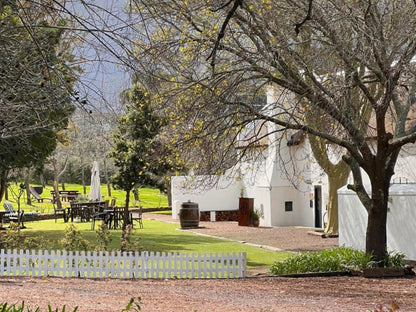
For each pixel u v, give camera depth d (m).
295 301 12.50
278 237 29.08
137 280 15.91
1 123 7.74
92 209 39.56
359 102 17.53
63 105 7.78
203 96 14.38
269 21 13.34
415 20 14.40
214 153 15.12
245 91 15.25
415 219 19.92
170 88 14.07
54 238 28.05
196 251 23.53
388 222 20.94
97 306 10.88
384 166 16.70
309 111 16.11
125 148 26.45
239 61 14.26
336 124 16.92
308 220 35.44
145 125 25.92
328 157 29.62
